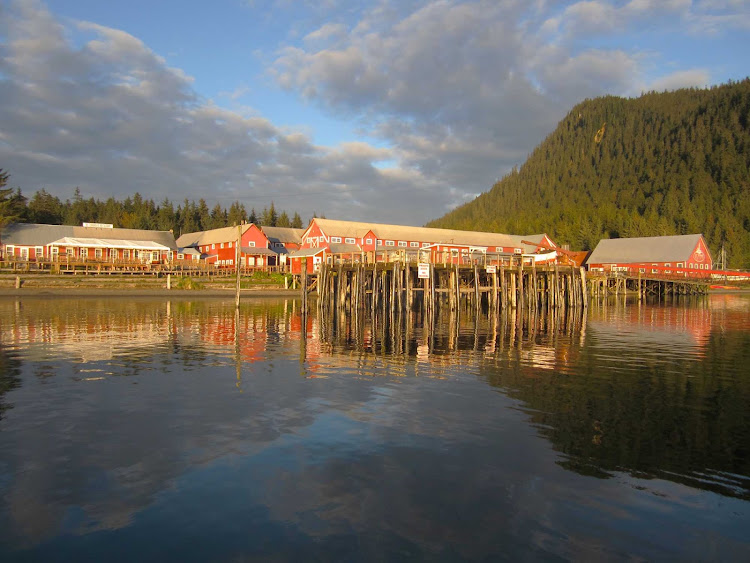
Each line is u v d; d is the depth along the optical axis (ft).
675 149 571.69
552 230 443.73
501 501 24.72
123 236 251.39
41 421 35.96
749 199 420.36
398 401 41.96
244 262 264.52
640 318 125.29
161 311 126.41
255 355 63.77
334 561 19.76
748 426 36.52
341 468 28.25
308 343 74.59
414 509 23.82
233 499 24.59
